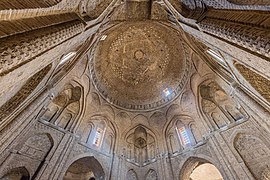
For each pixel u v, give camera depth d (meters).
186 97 18.53
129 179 17.58
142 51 21.72
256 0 7.02
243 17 6.51
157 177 17.31
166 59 21.02
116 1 11.37
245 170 12.17
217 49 9.12
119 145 19.16
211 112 16.56
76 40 8.17
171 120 19.88
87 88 17.52
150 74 22.19
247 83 10.18
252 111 11.08
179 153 17.48
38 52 4.56
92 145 16.91
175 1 10.79
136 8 13.16
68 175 20.77
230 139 13.95
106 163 16.92
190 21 9.53
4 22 3.79
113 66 21.33
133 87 22.12
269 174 11.76
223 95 15.77
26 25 4.42
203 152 15.52
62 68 12.27
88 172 21.02
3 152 9.23
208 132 15.73
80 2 7.82
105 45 19.52
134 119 20.92
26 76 5.17
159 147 19.39
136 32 20.28
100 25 11.59
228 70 11.68
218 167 13.82
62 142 14.41
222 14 7.62
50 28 5.44
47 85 11.70
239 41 5.98
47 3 5.05
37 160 12.75
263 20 5.74
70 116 16.48
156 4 12.62
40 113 12.44
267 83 8.84
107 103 19.67
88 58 16.83
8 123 8.87
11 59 3.47
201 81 16.55
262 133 11.95
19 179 13.12
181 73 19.38
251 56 6.20
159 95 21.14
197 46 13.52
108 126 19.56
